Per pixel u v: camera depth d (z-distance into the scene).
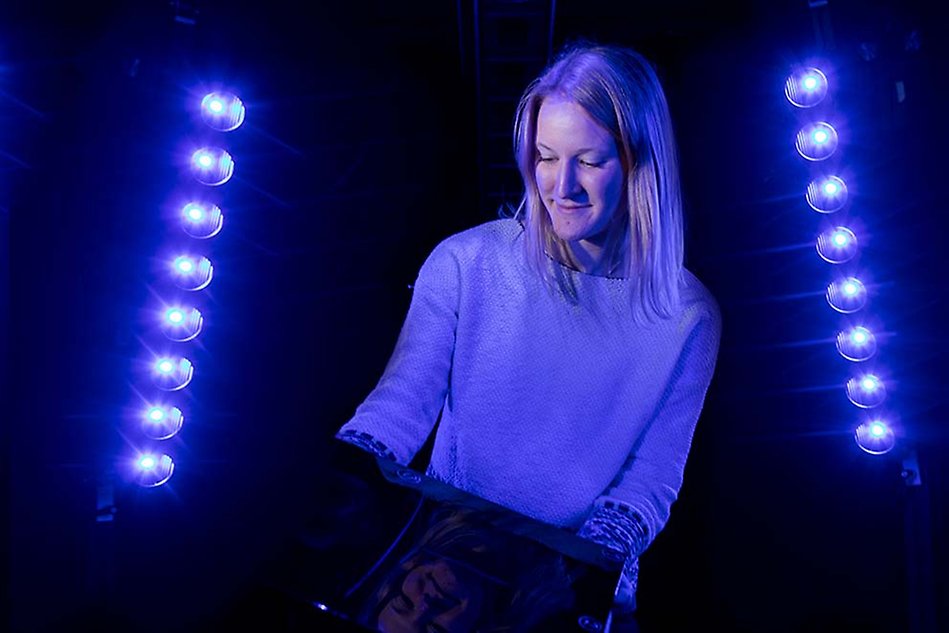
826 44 3.11
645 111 1.62
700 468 3.87
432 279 1.83
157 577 3.30
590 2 4.16
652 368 1.81
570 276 1.77
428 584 1.21
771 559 3.70
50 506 3.10
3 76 3.05
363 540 1.27
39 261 3.07
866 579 3.48
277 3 4.02
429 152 4.36
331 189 4.18
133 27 3.13
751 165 3.88
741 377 3.78
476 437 1.84
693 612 3.78
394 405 1.73
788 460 3.71
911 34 3.02
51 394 3.09
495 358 1.82
